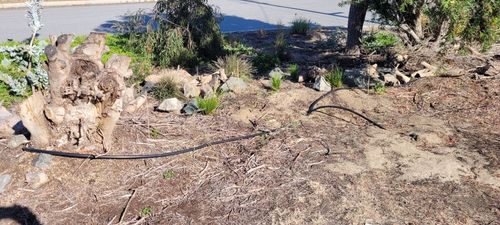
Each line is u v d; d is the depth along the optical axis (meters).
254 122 5.17
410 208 3.73
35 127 4.26
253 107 5.59
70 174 4.08
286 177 4.13
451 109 5.59
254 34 10.98
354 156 4.49
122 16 12.63
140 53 8.24
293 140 4.77
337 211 3.70
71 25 11.39
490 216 3.63
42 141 4.34
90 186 3.97
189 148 4.51
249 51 8.95
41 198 3.84
